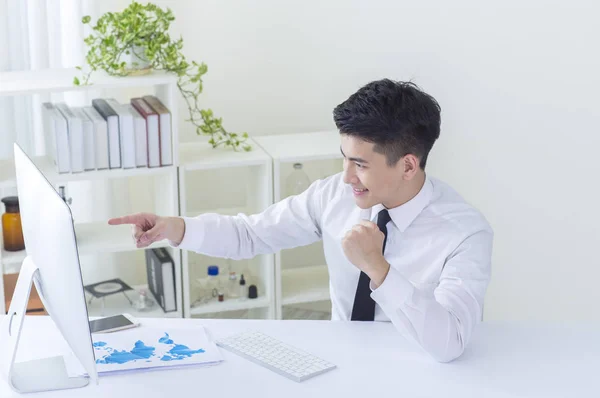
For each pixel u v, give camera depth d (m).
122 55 3.29
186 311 3.44
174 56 3.18
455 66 3.69
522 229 3.80
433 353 1.97
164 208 3.44
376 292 1.92
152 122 3.19
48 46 3.45
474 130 3.74
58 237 1.68
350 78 3.82
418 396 1.88
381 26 3.73
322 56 3.79
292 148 3.46
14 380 1.92
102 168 3.21
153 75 3.18
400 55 3.74
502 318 3.91
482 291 2.07
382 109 1.95
